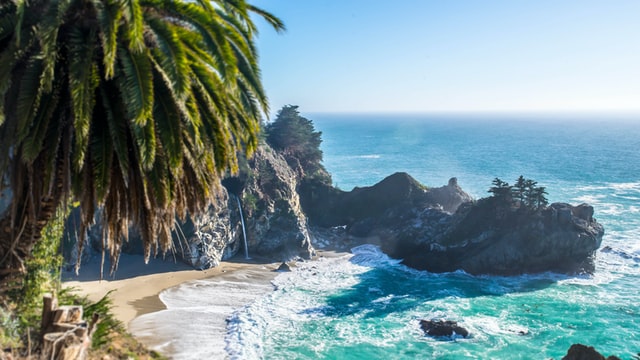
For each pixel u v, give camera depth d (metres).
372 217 91.50
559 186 162.88
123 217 13.95
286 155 100.75
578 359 32.81
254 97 14.69
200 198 15.05
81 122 11.09
